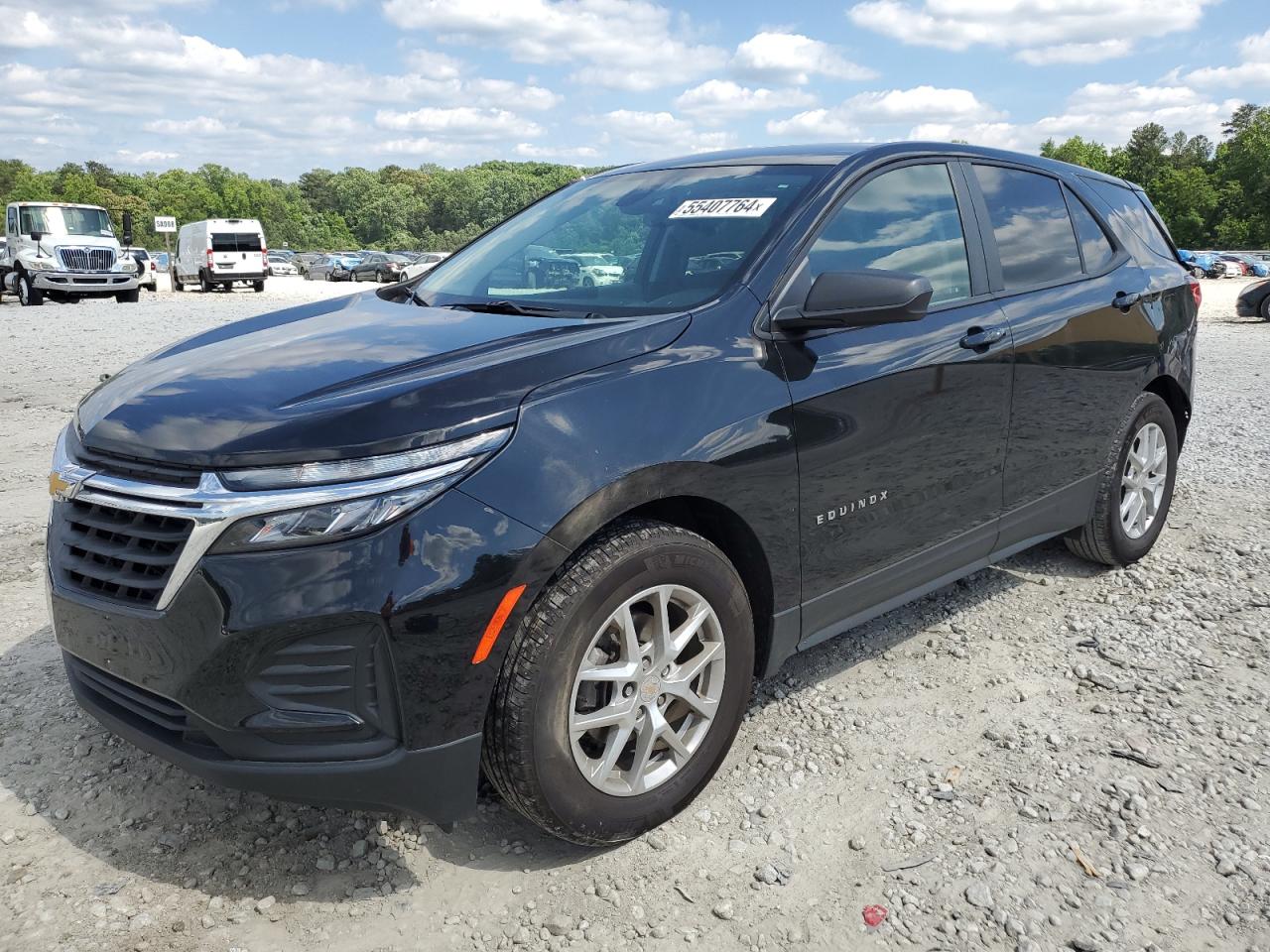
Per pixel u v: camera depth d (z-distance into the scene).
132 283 23.34
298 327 3.14
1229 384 10.20
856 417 2.97
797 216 3.07
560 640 2.32
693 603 2.63
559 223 3.69
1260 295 18.64
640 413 2.49
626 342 2.61
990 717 3.24
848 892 2.45
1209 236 107.38
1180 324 4.57
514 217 4.07
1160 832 2.64
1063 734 3.13
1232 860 2.53
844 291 2.74
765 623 2.91
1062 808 2.75
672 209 3.36
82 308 20.61
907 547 3.28
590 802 2.47
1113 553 4.40
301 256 58.12
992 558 3.76
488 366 2.42
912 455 3.19
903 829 2.67
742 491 2.67
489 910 2.39
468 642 2.22
